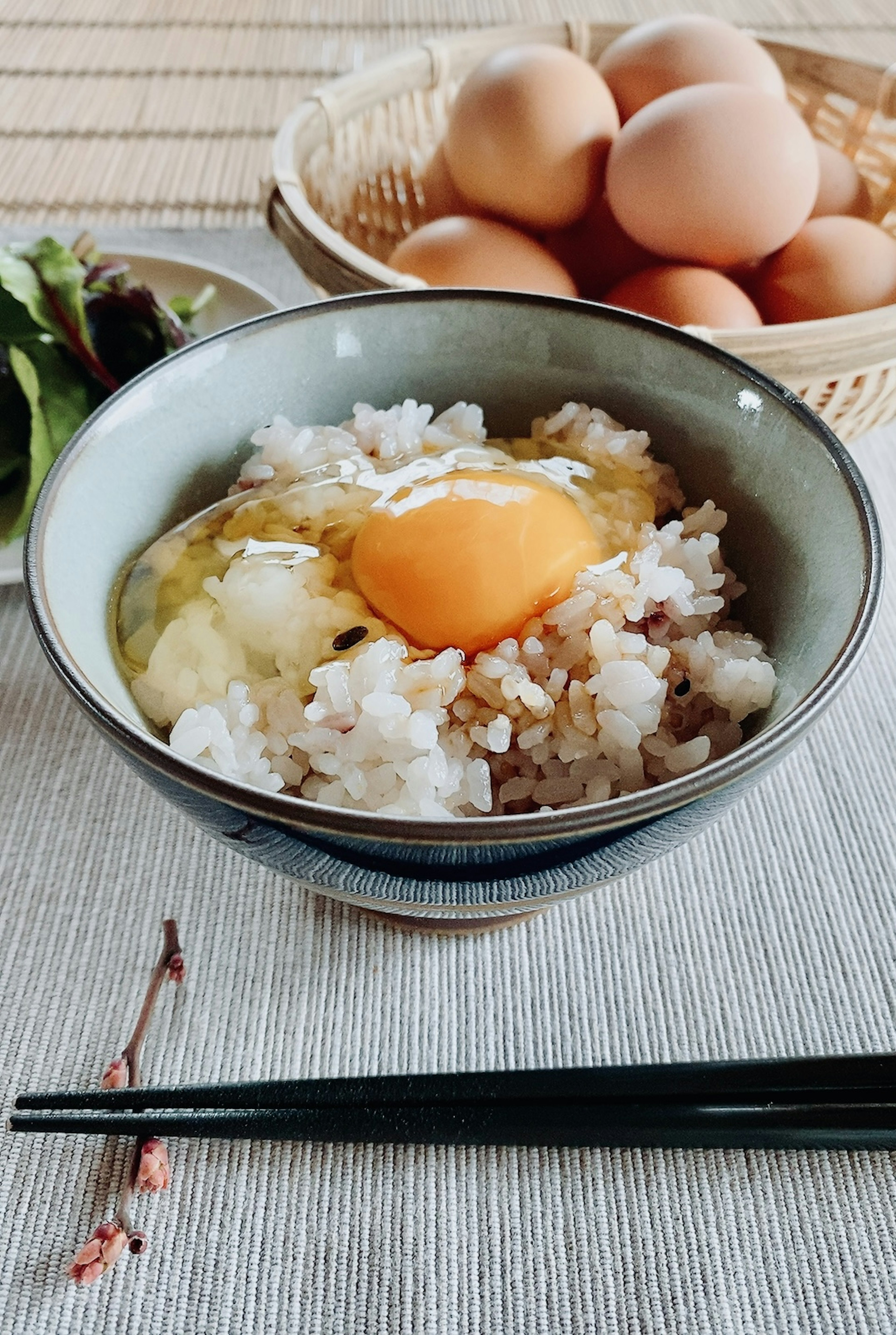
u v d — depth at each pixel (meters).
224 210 0.40
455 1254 0.19
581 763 0.21
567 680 0.21
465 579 0.21
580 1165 0.20
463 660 0.22
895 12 0.51
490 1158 0.20
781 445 0.21
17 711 0.26
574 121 0.30
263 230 0.39
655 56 0.32
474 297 0.23
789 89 0.36
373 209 0.36
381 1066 0.21
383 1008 0.21
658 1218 0.19
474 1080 0.20
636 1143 0.19
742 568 0.23
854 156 0.35
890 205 0.34
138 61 0.48
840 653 0.18
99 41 0.49
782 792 0.24
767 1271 0.19
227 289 0.34
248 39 0.50
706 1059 0.21
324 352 0.24
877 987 0.22
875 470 0.31
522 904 0.19
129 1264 0.19
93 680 0.19
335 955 0.22
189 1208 0.19
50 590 0.19
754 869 0.23
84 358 0.30
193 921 0.22
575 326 0.23
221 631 0.21
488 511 0.22
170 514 0.23
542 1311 0.18
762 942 0.22
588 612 0.21
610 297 0.30
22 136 0.43
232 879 0.23
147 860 0.23
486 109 0.30
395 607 0.22
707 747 0.21
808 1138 0.19
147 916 0.23
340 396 0.24
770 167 0.28
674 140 0.28
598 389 0.24
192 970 0.22
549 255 0.31
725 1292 0.19
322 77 0.47
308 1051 0.21
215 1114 0.19
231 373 0.23
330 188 0.34
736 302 0.29
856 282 0.30
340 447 0.23
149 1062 0.21
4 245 0.36
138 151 0.42
